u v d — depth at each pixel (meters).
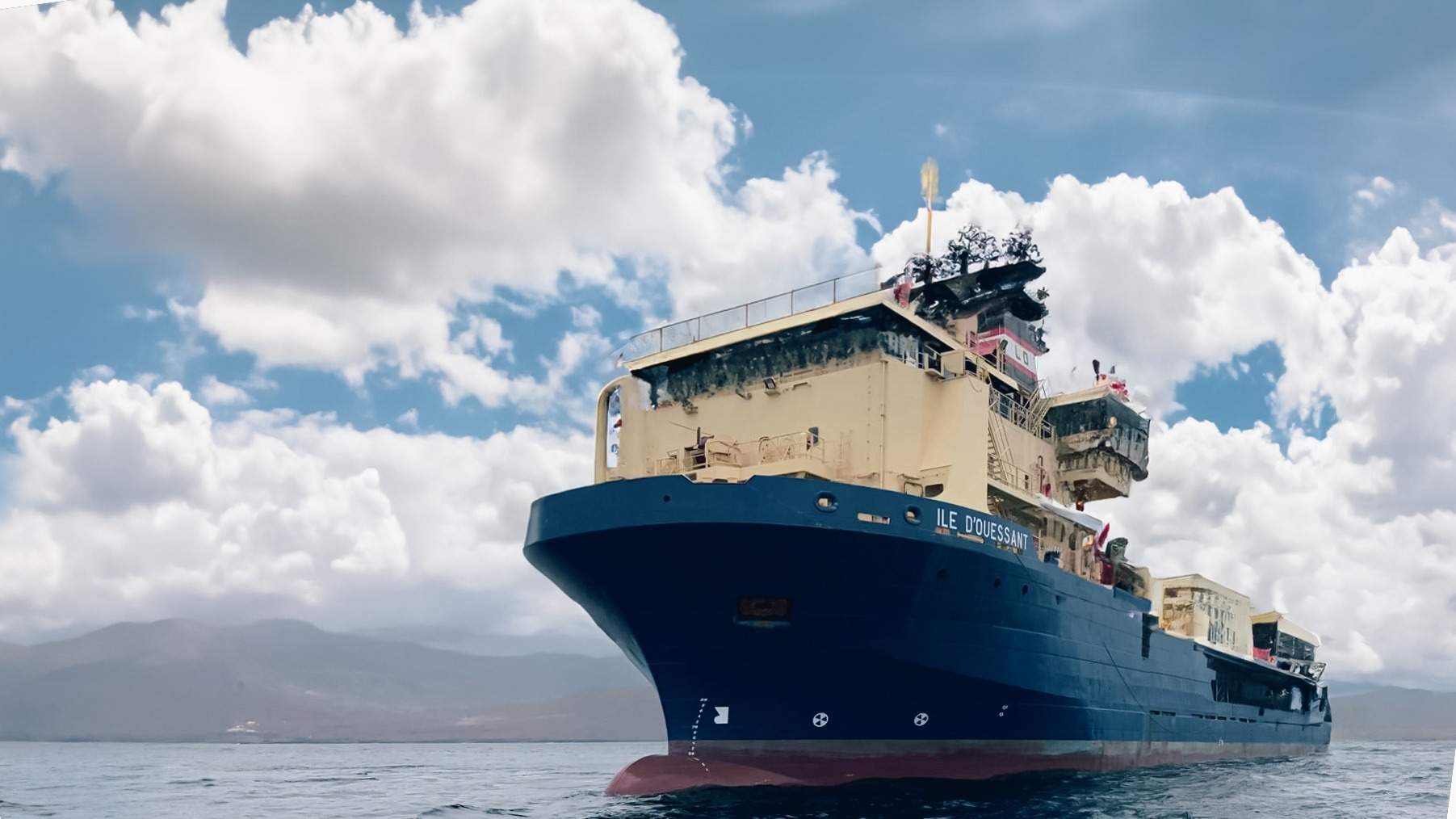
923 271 44.28
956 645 30.88
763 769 30.52
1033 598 33.12
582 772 62.56
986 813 27.66
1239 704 53.19
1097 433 42.53
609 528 28.64
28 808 38.75
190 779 58.19
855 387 33.28
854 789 30.23
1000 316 42.53
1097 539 40.06
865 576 28.91
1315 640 68.50
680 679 30.69
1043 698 33.66
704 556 28.25
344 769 71.19
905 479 32.41
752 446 34.75
